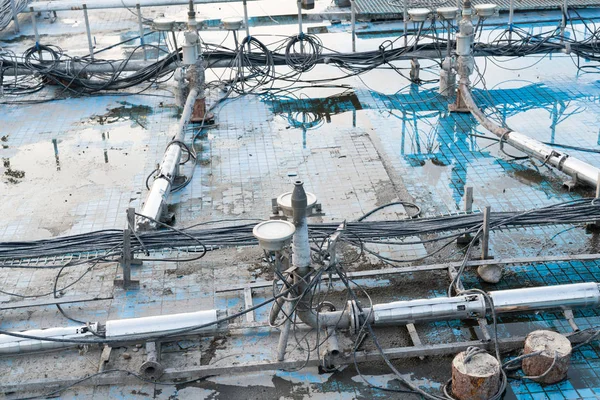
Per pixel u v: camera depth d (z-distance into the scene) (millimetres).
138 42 11805
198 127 8664
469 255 5918
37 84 10172
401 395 4781
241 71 9719
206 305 5625
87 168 7816
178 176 7434
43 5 10328
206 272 6004
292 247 4641
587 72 10086
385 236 5762
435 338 5242
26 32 12500
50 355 5184
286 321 4816
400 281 5855
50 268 5980
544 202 6863
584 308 5316
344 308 5066
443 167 7594
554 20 11867
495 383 4539
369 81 10078
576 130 8344
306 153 7977
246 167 7711
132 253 5945
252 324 5211
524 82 9820
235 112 9148
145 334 4949
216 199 7117
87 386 4926
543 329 5219
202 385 4910
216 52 9641
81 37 12117
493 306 5086
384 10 12102
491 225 5773
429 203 6910
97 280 5945
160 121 8938
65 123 8969
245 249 6281
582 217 5855
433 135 8344
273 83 10086
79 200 7191
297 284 4637
